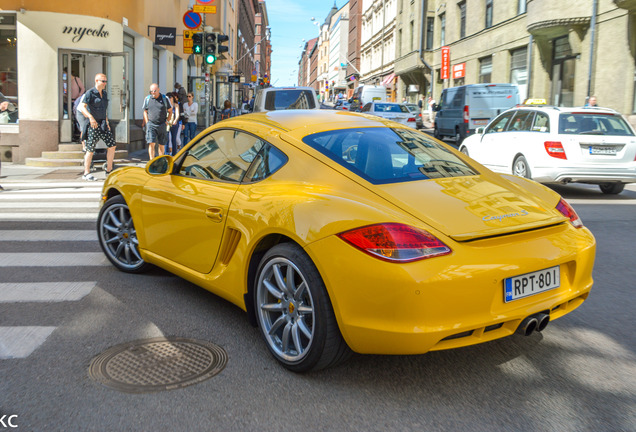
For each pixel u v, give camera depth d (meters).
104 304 4.27
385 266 2.73
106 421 2.66
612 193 10.63
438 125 25.42
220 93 45.81
